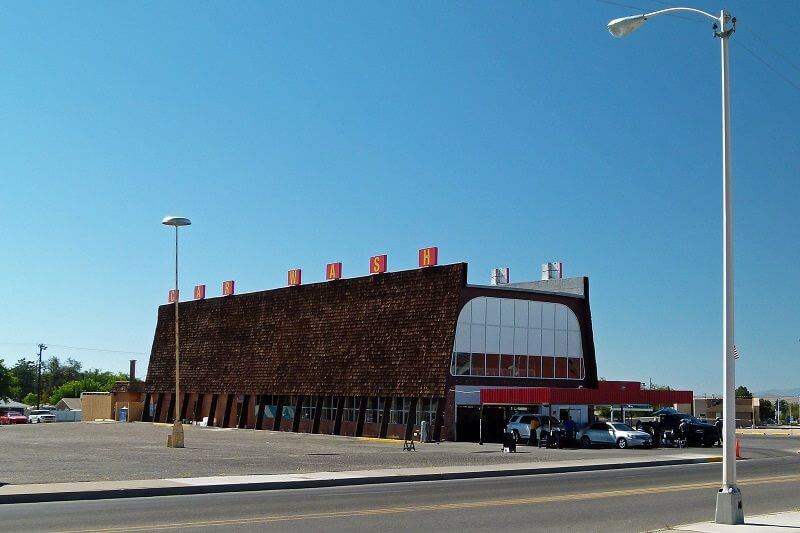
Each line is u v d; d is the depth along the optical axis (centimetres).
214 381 7881
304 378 6762
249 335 7612
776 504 1988
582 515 1770
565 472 3244
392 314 6122
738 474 3022
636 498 2138
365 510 1848
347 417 6338
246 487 2427
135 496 2227
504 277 6644
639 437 4934
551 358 6138
